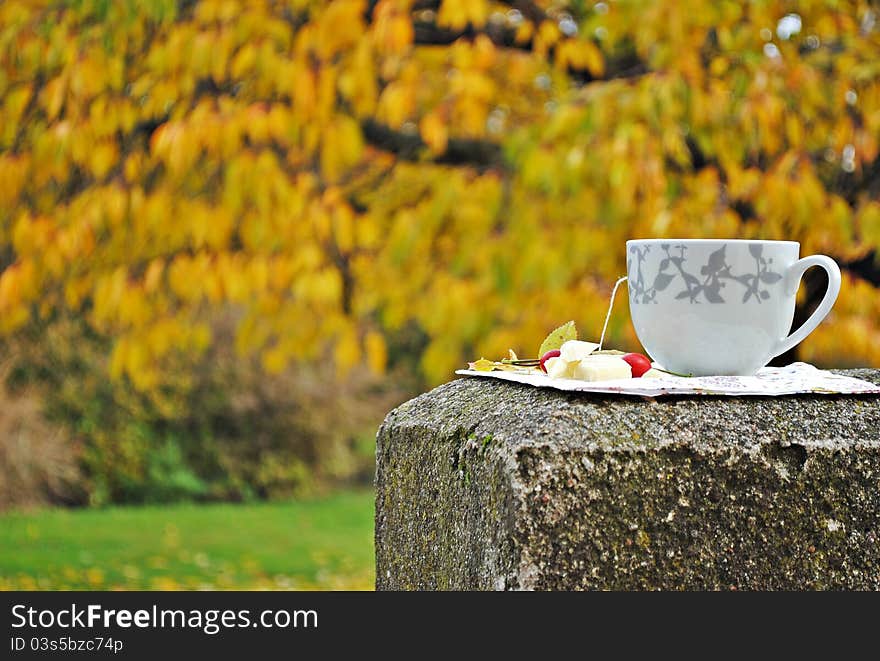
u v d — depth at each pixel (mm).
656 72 2973
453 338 3373
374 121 3986
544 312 3312
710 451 948
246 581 4852
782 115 3111
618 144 2805
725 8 3055
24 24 3607
